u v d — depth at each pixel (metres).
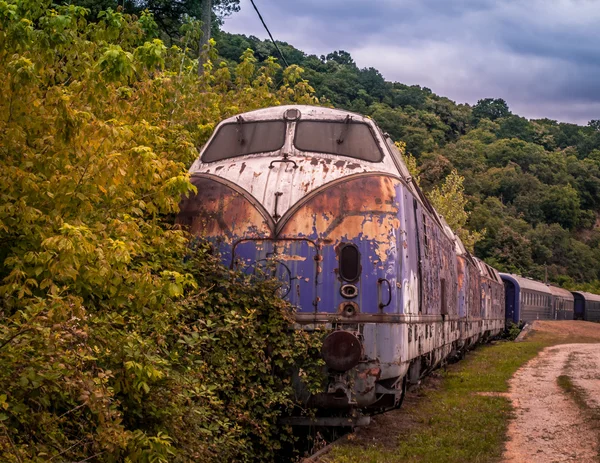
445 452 8.92
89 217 6.96
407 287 9.21
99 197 7.05
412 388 13.90
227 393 7.85
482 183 119.81
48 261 5.82
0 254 6.49
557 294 56.81
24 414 5.02
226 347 8.17
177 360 6.68
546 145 184.25
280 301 8.62
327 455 8.38
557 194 125.12
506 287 42.25
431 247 12.01
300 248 8.99
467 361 22.41
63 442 5.34
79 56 7.76
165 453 5.48
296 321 8.84
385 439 9.66
